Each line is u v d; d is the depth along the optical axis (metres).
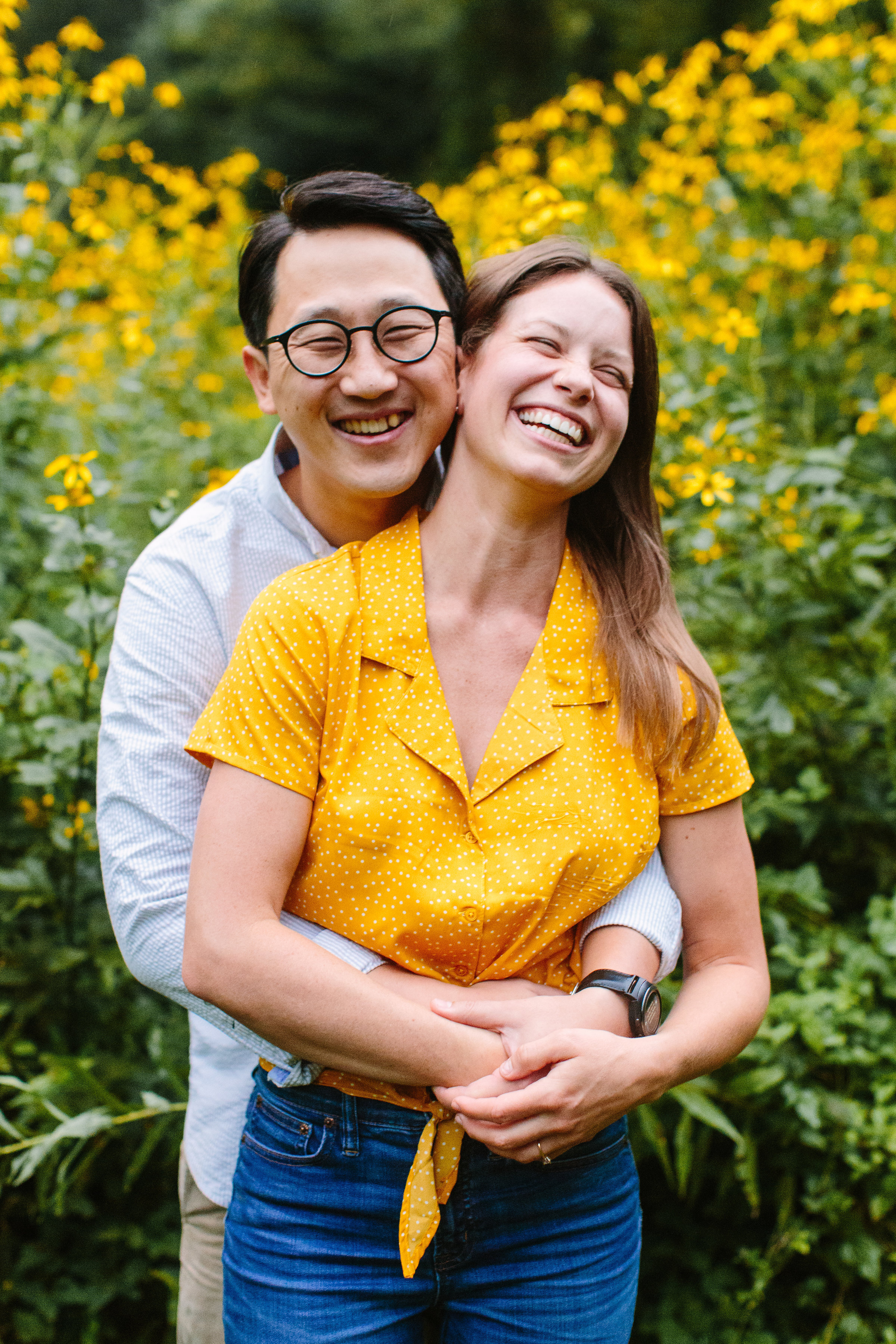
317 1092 1.31
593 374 1.30
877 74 3.59
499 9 13.03
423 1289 1.30
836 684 2.44
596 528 1.44
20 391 2.88
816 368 3.12
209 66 16.92
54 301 3.41
